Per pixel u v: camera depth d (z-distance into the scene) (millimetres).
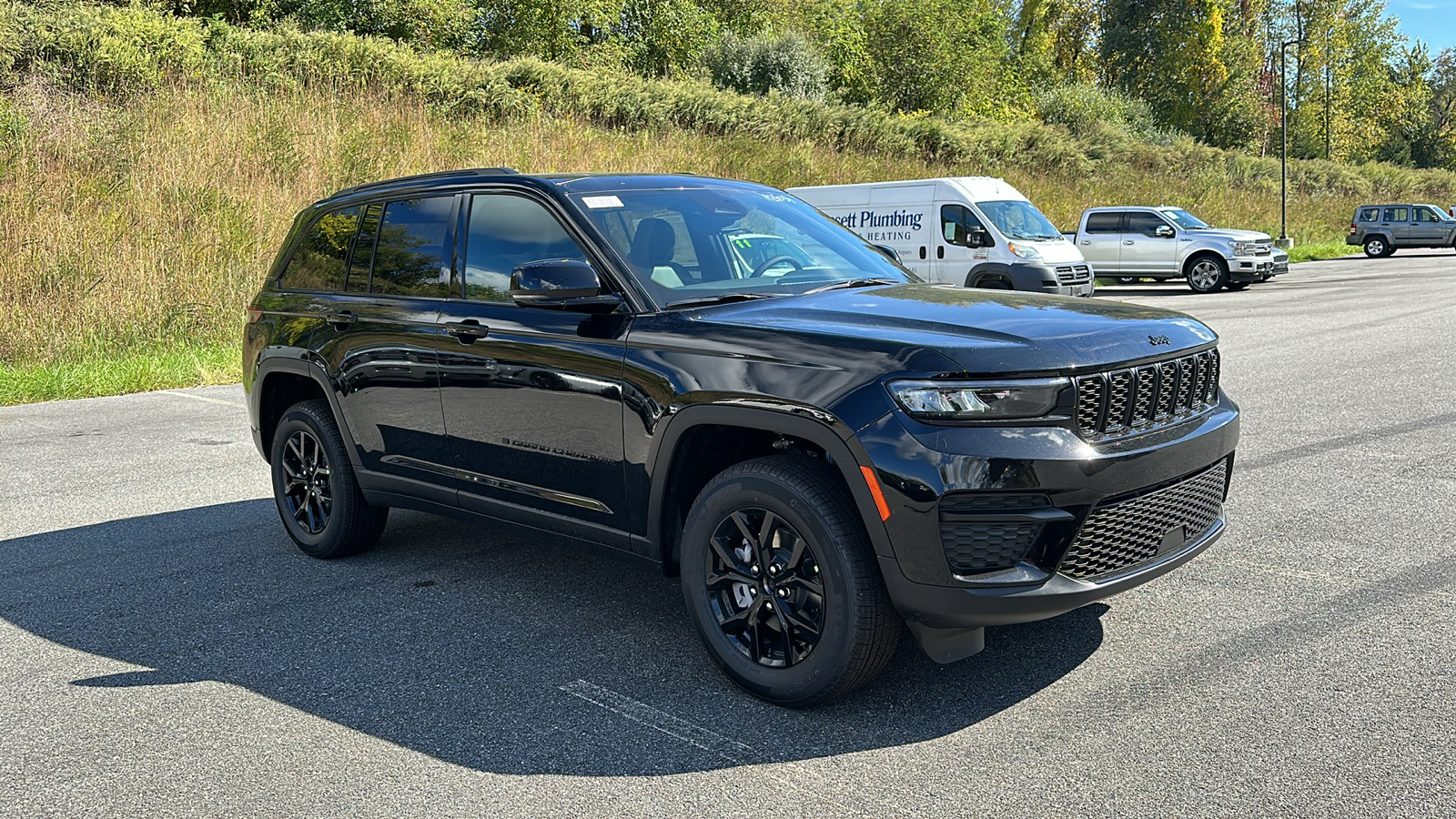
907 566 3047
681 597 4488
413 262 4602
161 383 11016
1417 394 8508
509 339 4035
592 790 2918
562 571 4867
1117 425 3234
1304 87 75312
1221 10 72062
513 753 3152
